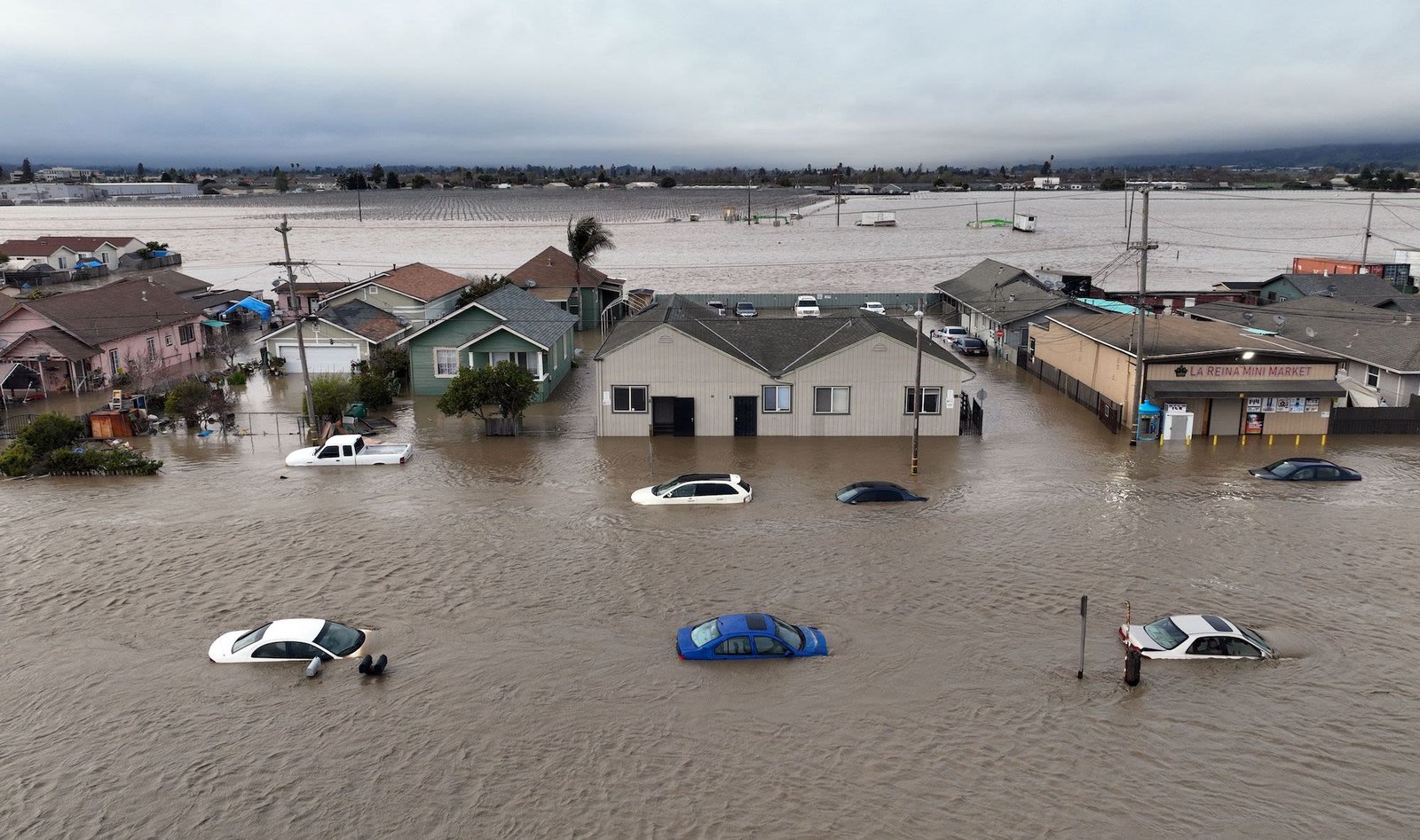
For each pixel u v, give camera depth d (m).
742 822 18.88
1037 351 63.31
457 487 39.97
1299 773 20.31
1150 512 36.19
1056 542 33.16
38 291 97.25
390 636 26.64
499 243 189.75
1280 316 62.66
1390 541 33.19
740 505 37.12
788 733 21.81
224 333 73.94
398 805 19.53
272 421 52.31
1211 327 55.38
